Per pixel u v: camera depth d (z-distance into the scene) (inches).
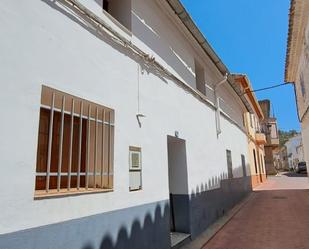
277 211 421.1
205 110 357.7
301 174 1521.9
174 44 281.6
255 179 832.9
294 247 241.3
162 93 240.7
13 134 109.7
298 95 568.4
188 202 275.1
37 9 126.6
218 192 382.0
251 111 741.3
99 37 166.4
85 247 137.0
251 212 423.2
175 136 256.7
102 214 151.3
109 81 171.3
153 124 218.7
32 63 121.0
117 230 161.6
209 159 354.3
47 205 120.2
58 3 138.4
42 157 137.6
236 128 561.9
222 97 466.9
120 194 169.0
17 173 109.3
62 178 148.9
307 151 590.2
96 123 163.2
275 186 842.8
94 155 159.2
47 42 129.8
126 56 193.2
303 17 350.3
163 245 212.5
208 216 329.4
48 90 131.3
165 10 261.6
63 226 126.4
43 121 139.3
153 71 229.3
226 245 254.5
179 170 282.0
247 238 275.6
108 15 178.9
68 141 150.4
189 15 265.0
